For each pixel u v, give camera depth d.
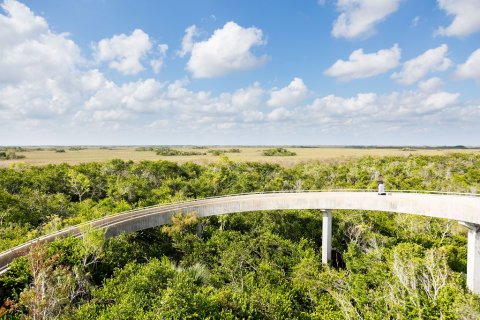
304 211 50.22
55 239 26.09
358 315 21.61
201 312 19.92
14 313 19.41
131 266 26.69
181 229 36.31
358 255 36.75
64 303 20.36
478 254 30.20
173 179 64.81
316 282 29.52
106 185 60.38
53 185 57.69
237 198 43.66
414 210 34.41
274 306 23.62
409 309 19.77
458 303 18.83
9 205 40.25
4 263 23.33
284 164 106.38
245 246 35.66
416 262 25.91
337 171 78.31
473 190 53.09
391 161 97.00
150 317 18.36
